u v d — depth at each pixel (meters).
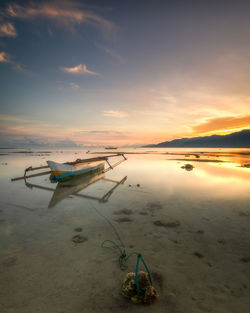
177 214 6.91
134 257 4.18
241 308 2.79
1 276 3.57
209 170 19.02
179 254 4.32
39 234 5.37
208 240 4.97
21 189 11.20
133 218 6.56
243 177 14.74
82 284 3.35
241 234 5.30
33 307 2.86
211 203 8.19
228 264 3.92
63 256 4.25
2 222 6.23
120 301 2.94
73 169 14.14
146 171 18.56
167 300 2.95
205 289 3.19
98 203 8.34
